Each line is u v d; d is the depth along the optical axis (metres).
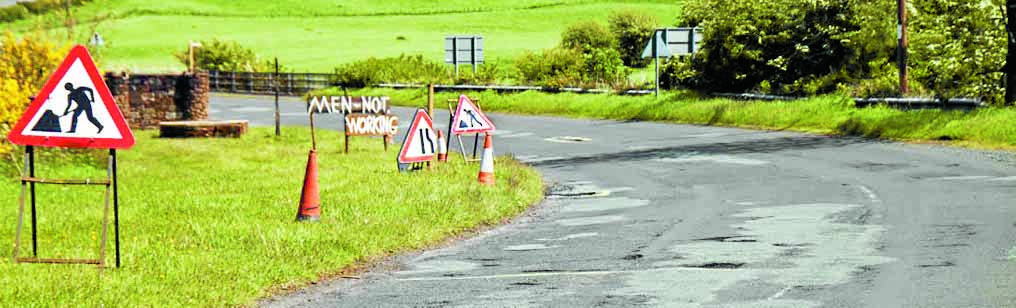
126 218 22.75
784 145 39.41
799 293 14.50
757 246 18.47
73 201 26.36
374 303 14.88
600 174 32.41
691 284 15.40
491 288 15.68
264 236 19.55
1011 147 35.59
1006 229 19.22
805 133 44.62
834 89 53.38
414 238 19.97
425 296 15.26
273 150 42.03
